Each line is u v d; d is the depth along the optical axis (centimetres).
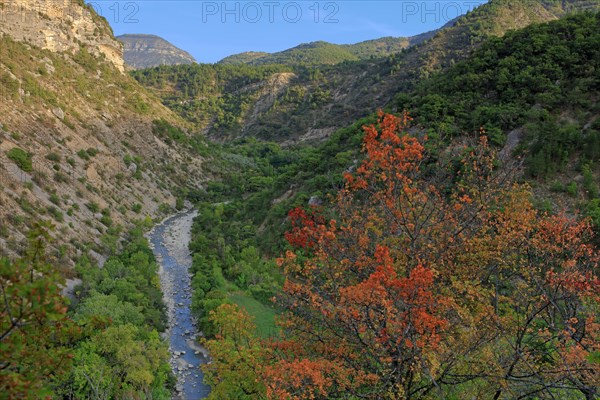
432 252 1508
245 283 4516
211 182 10450
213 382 1819
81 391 2202
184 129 12500
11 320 695
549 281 1416
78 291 3634
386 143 1591
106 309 3116
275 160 13012
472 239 1527
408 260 1500
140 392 2462
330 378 1269
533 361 1275
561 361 1212
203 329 3759
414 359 1201
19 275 713
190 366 3325
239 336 1761
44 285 708
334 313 1339
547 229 1592
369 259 1450
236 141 17088
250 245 5412
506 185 1705
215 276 4450
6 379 682
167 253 6019
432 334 1191
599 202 3064
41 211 4819
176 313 4222
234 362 1627
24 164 5359
